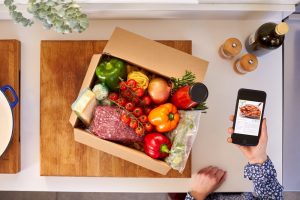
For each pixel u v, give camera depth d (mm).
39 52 1064
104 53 892
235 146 1075
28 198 1684
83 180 1069
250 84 1073
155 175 1049
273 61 1070
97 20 1057
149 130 891
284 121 1207
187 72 867
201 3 909
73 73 1046
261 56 1068
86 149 1047
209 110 1073
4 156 1034
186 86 837
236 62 1050
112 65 900
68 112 1047
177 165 865
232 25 1063
